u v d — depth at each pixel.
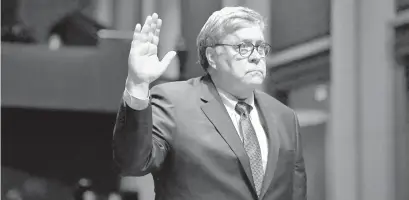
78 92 5.23
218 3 5.15
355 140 5.33
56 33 5.22
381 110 5.30
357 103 5.34
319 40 5.30
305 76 5.28
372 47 5.32
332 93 5.31
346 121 5.32
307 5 5.34
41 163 5.20
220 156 2.25
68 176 5.21
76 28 5.23
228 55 2.38
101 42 5.23
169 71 5.07
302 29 5.32
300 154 2.56
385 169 5.30
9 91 5.18
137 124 2.15
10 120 5.17
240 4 5.17
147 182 5.16
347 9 5.32
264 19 2.51
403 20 5.20
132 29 5.22
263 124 2.48
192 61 5.12
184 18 5.15
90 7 5.21
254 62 2.38
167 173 2.33
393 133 5.27
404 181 5.24
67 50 5.22
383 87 5.29
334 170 5.29
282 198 2.36
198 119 2.33
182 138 2.29
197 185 2.24
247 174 2.26
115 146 2.20
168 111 2.36
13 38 5.18
